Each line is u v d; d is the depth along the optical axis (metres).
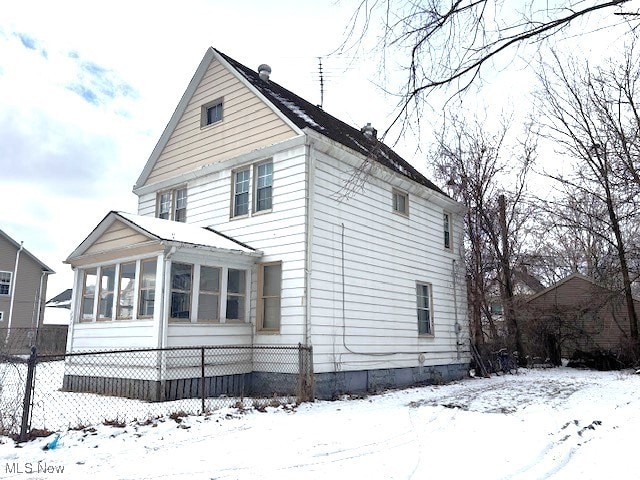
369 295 12.90
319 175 11.80
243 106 13.16
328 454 5.91
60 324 35.09
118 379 10.59
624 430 7.47
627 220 21.64
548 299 27.17
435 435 7.11
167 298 10.12
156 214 14.90
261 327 11.62
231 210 12.84
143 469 5.18
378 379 12.77
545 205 23.19
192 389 10.28
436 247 16.47
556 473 5.33
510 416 8.76
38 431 6.43
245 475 5.02
